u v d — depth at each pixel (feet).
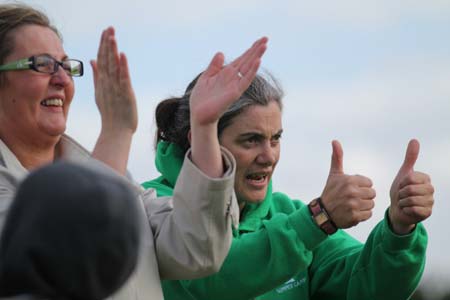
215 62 40.52
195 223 39.06
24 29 41.45
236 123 51.88
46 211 20.31
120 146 38.83
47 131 41.01
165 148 54.90
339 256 56.03
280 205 57.72
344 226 46.68
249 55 39.86
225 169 39.93
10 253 20.29
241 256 47.65
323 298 56.13
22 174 39.47
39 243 20.22
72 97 42.06
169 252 39.96
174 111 54.90
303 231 46.78
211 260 39.75
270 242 47.11
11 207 20.85
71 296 20.59
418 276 52.29
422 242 51.72
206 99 39.29
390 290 52.11
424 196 49.57
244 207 54.24
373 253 52.19
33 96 40.70
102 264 20.76
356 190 46.47
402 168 50.34
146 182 54.75
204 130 39.22
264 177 52.95
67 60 42.09
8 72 40.86
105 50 39.14
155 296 39.55
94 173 20.85
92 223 20.48
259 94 52.06
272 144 53.01
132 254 21.15
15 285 20.29
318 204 46.98
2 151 39.96
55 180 20.48
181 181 39.32
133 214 21.04
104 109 39.22
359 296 52.85
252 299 52.19
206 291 48.24
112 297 37.73
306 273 55.98
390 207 50.72
